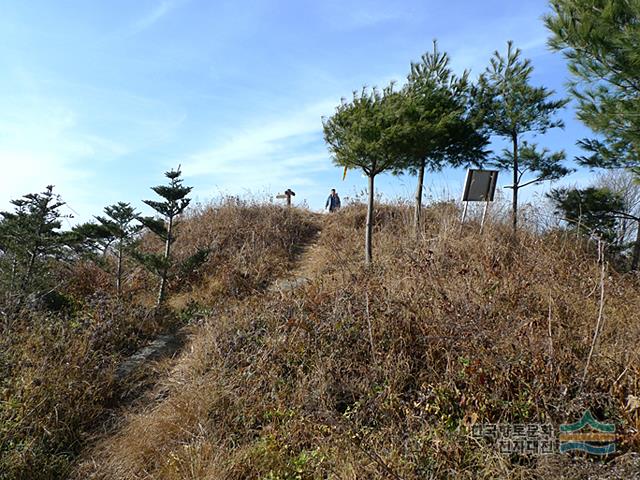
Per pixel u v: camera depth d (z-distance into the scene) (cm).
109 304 702
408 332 444
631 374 340
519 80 866
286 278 866
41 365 483
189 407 423
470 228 857
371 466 313
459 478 294
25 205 695
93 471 382
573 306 462
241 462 349
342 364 438
